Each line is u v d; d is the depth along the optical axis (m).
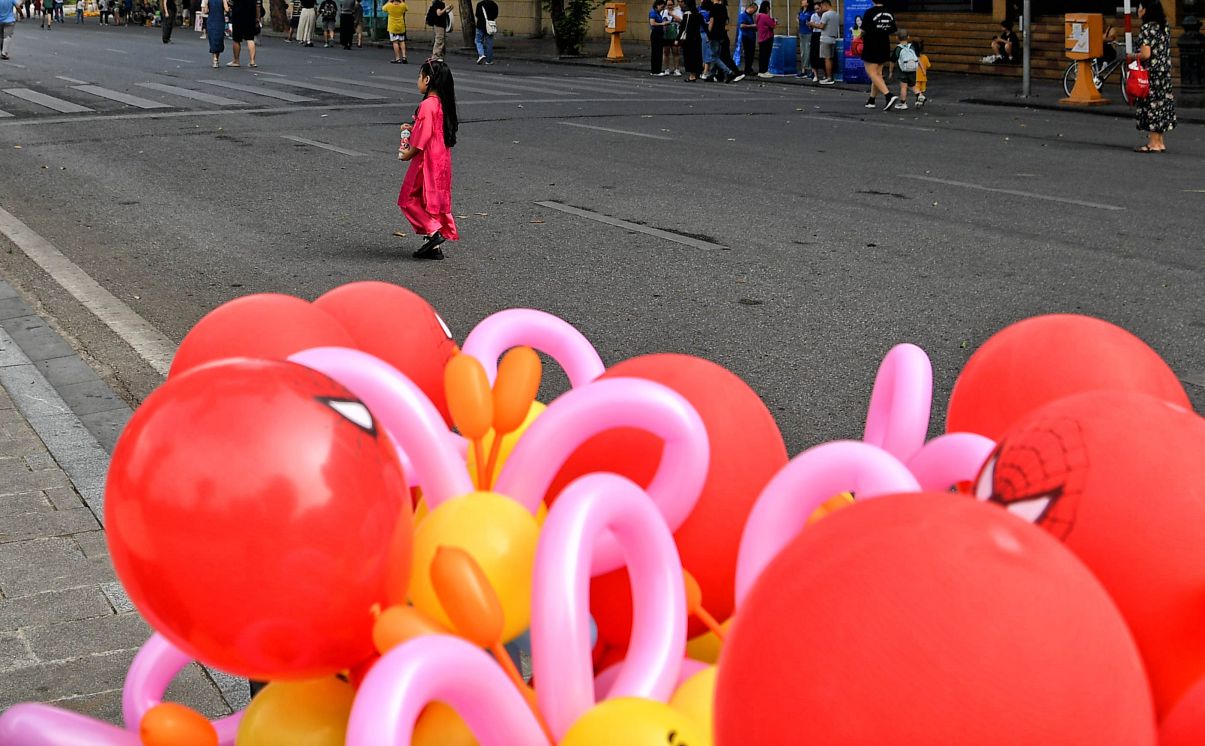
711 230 10.11
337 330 2.32
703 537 1.92
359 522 1.60
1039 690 1.15
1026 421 1.64
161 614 1.63
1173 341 6.84
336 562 1.59
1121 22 24.08
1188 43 20.06
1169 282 8.19
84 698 3.20
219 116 18.16
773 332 7.11
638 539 1.75
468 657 1.52
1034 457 1.56
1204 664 1.40
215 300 7.92
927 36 27.94
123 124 17.14
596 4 38.72
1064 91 22.86
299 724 1.88
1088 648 1.18
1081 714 1.16
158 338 6.98
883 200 11.50
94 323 7.30
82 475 4.71
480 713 1.56
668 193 11.92
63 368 6.27
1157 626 1.42
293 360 1.91
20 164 13.70
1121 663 1.20
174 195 11.84
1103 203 11.23
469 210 11.09
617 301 7.86
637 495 1.73
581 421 1.83
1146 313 7.42
